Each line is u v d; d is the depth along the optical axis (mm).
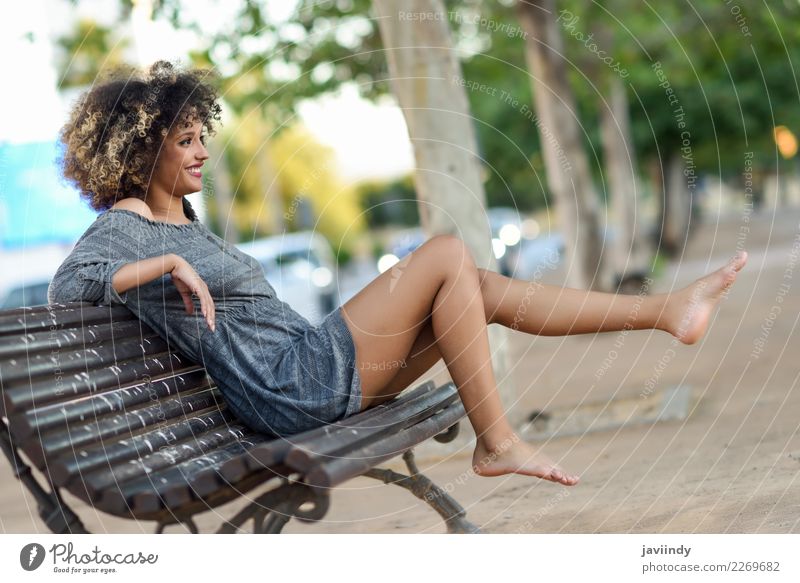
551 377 7719
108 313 2826
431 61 5512
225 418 2984
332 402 2855
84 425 2439
